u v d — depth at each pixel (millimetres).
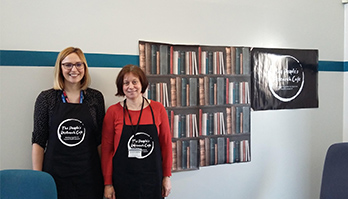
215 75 2789
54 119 1998
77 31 2348
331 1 3287
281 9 3064
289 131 3152
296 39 3143
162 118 2174
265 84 3006
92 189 2078
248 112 2939
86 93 2137
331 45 3307
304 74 3186
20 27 2215
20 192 1688
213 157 2803
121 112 2102
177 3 2646
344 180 1906
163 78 2590
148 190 2061
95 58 2400
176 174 2668
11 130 2236
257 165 3016
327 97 3316
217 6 2793
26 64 2240
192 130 2711
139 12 2520
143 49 2521
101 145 2146
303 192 3252
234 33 2871
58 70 2037
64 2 2309
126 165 2045
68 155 1998
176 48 2635
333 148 1991
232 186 2912
